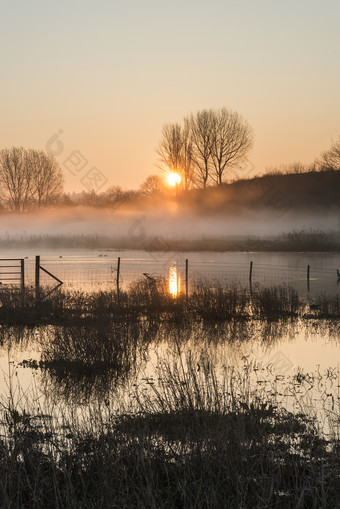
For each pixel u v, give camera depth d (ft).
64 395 35.14
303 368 42.27
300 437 27.53
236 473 22.02
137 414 29.53
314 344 51.57
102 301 65.67
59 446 25.98
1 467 23.30
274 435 27.37
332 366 42.88
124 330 51.01
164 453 24.77
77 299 69.26
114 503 21.40
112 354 42.45
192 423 26.66
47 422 29.53
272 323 61.93
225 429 25.70
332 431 28.45
